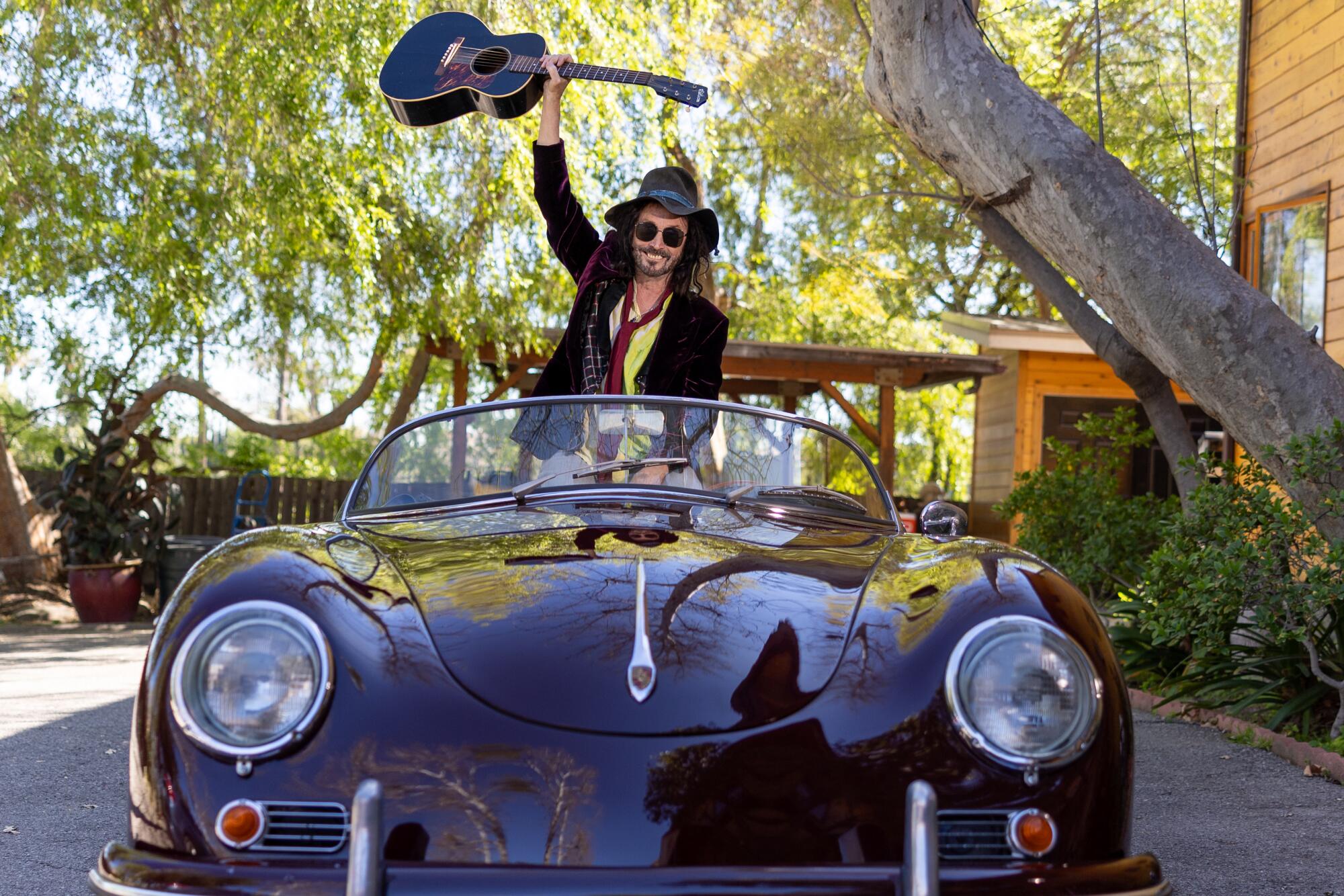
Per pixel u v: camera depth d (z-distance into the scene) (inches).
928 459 1190.3
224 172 430.9
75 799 161.5
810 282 897.5
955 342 1016.9
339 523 110.8
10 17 422.9
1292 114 354.3
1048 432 614.9
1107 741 77.9
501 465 118.6
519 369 557.3
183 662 75.2
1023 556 93.2
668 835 71.8
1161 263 216.8
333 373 649.0
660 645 78.9
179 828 73.2
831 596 87.7
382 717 74.7
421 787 72.7
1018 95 234.7
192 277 464.8
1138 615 240.8
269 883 69.7
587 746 73.6
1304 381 206.1
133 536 476.7
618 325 140.9
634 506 111.7
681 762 73.4
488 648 78.7
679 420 122.0
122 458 553.0
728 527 105.1
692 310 142.1
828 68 372.2
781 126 384.8
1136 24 380.5
